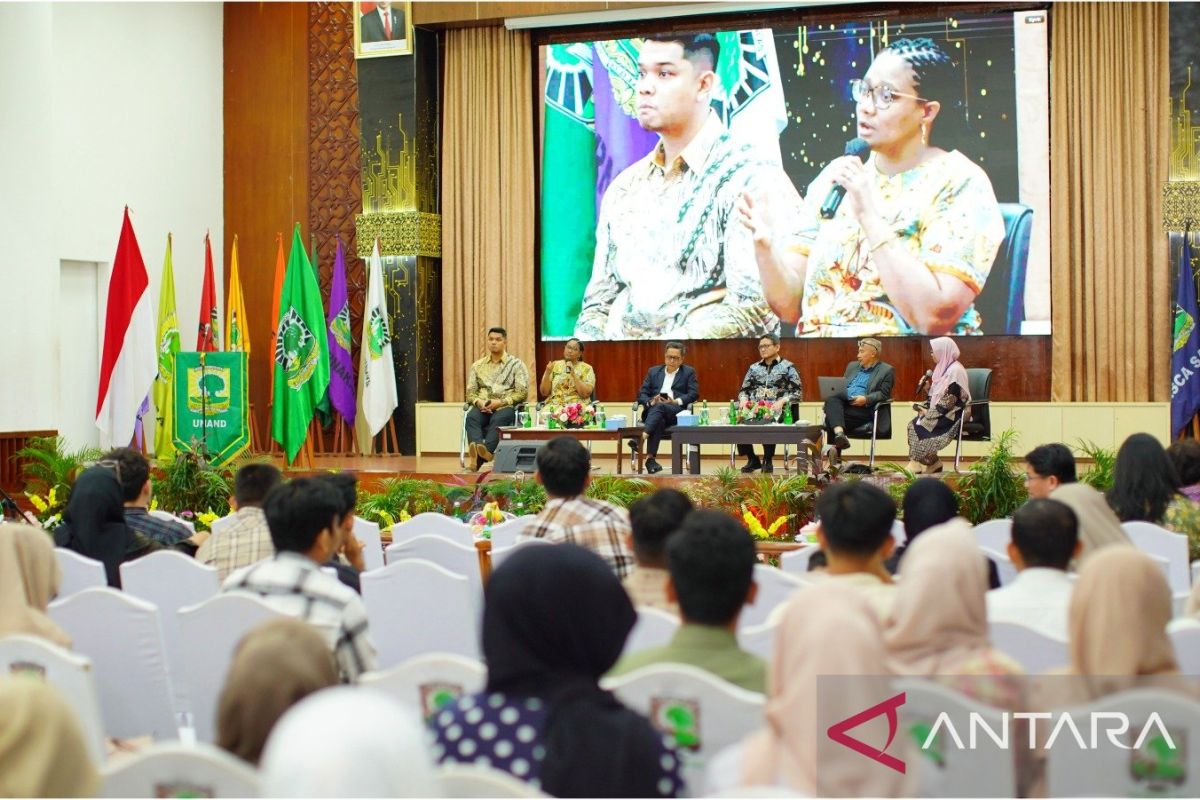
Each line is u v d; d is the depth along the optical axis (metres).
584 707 1.97
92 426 12.86
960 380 9.67
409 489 8.62
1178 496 4.91
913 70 12.48
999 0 12.20
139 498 5.36
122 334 11.72
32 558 3.32
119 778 2.03
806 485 7.82
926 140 12.47
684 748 2.37
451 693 2.64
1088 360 12.18
